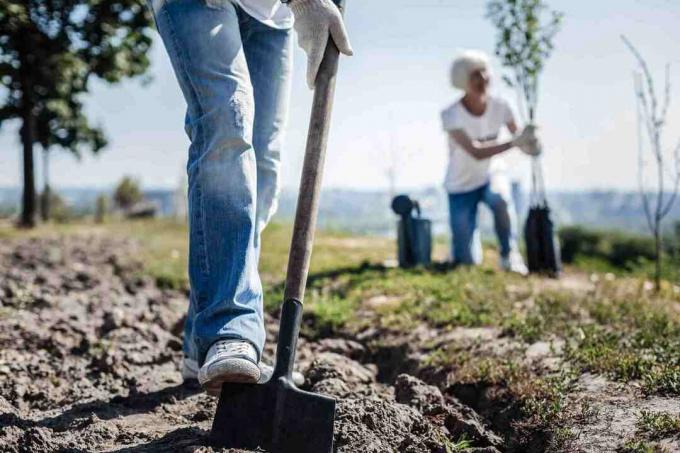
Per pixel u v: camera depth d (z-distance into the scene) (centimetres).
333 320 493
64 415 303
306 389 335
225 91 267
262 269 777
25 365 376
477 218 788
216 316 255
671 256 891
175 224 1933
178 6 274
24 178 1912
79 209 2914
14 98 1917
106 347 411
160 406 314
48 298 571
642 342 365
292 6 264
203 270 265
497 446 274
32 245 1216
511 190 850
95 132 2258
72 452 249
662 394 283
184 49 271
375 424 259
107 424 284
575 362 335
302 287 245
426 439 255
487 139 768
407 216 738
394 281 621
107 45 1822
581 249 1160
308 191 249
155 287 708
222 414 238
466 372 342
